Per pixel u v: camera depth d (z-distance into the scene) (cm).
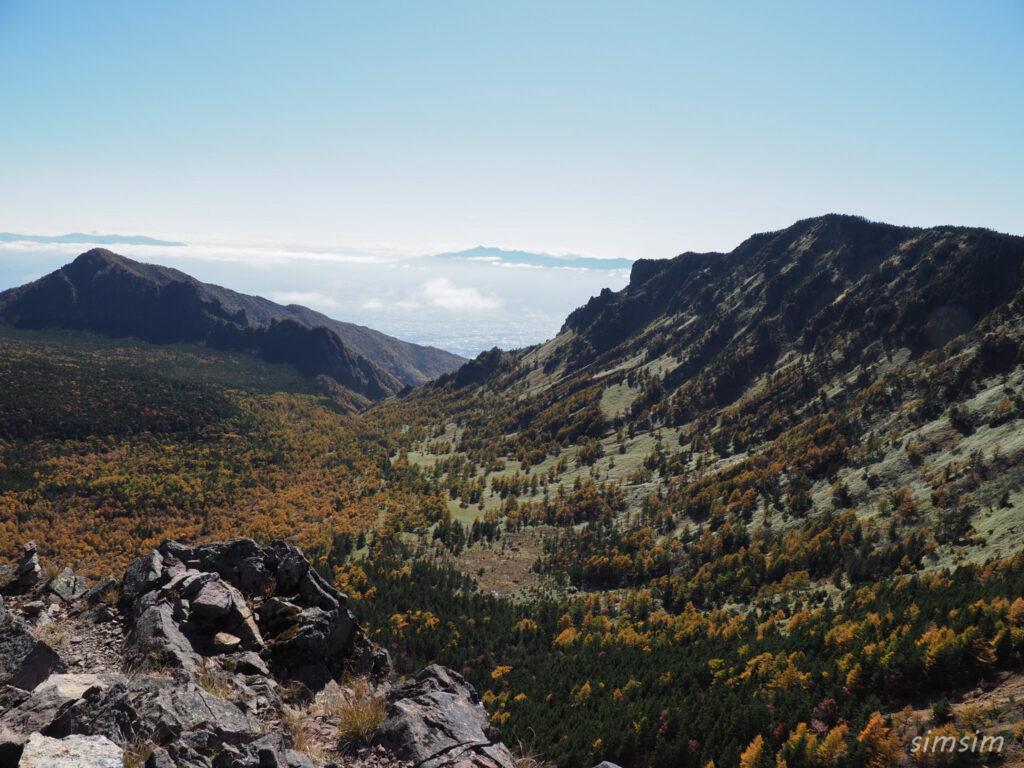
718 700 9619
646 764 8606
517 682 12156
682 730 8838
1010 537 13388
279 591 2097
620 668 12488
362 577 18262
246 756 1121
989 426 19025
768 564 17912
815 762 7012
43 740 964
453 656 13500
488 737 1470
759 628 14062
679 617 16512
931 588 12212
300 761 1175
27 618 1736
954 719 6306
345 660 1933
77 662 1545
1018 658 7412
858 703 8119
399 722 1382
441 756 1298
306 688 1720
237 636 1834
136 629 1691
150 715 1202
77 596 1906
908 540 15450
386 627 14500
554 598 19538
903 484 19100
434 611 16175
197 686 1372
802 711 8412
